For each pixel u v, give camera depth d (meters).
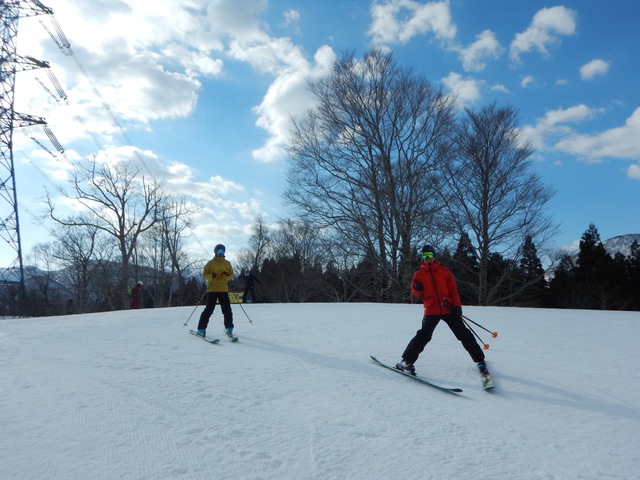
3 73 28.33
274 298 45.53
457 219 27.66
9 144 28.69
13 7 28.88
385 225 28.27
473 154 29.05
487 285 29.73
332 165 28.50
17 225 29.23
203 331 7.97
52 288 43.31
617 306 32.38
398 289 26.98
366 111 28.70
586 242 36.53
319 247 31.39
